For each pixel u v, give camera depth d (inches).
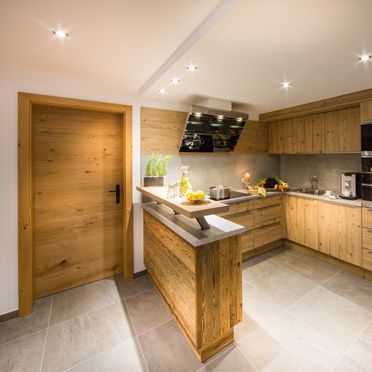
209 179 130.2
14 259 80.1
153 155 101.8
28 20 48.4
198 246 58.6
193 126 108.4
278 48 58.9
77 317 80.4
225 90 94.7
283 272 109.7
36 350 66.6
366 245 100.7
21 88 78.6
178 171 116.4
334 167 134.3
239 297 68.4
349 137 111.0
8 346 68.1
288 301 87.5
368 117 97.3
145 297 91.5
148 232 99.8
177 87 89.2
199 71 72.9
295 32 51.4
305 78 81.5
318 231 120.0
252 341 68.6
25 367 61.2
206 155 128.1
